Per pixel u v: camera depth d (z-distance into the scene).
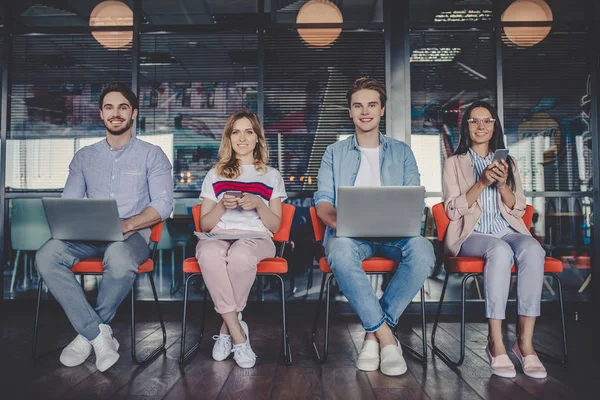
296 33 3.58
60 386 1.82
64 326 2.97
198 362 2.17
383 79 3.53
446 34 3.55
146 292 3.73
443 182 2.44
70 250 2.14
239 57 3.61
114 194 2.49
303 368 2.07
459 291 3.59
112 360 2.01
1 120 3.60
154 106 3.62
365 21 3.55
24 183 3.59
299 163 3.56
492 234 2.31
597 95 3.47
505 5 3.55
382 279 3.56
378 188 1.91
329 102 3.56
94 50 3.63
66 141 3.61
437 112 3.53
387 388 1.80
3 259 3.54
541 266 2.02
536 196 3.44
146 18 3.65
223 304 2.08
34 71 3.63
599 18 3.49
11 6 3.64
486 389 1.78
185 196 3.56
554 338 2.66
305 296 3.56
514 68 3.52
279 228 2.38
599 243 3.40
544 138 3.50
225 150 2.44
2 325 3.00
